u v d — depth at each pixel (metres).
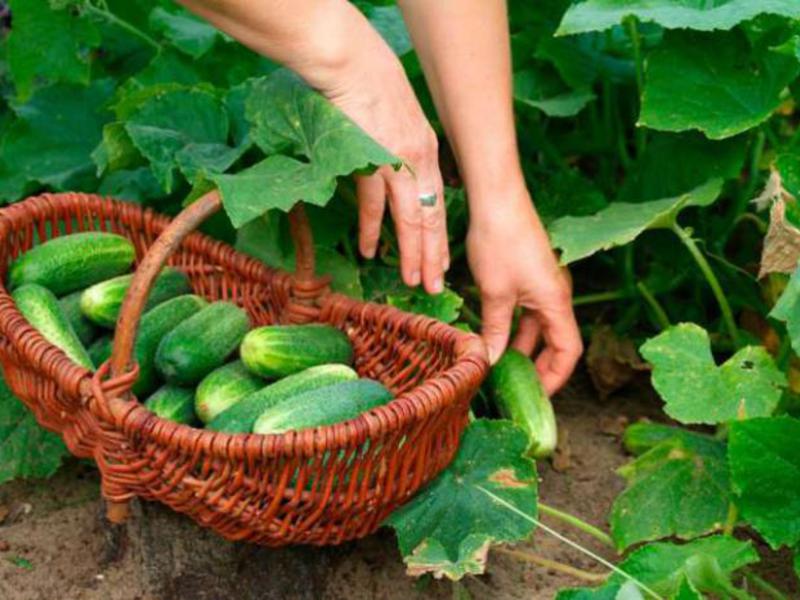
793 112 2.41
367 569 1.81
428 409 1.63
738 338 2.02
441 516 1.73
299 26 1.68
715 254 2.14
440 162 2.31
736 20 1.87
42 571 1.81
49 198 1.87
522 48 2.22
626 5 1.97
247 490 1.62
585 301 2.15
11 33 2.12
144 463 1.63
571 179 2.14
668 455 1.83
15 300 1.76
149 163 1.98
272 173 1.68
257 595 1.76
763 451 1.67
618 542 1.79
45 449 1.88
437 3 1.81
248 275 1.88
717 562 1.66
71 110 2.17
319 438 1.59
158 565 1.75
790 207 1.79
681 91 1.98
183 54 2.14
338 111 1.68
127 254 1.86
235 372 1.76
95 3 2.24
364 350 1.82
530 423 1.88
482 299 1.91
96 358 1.80
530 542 1.87
